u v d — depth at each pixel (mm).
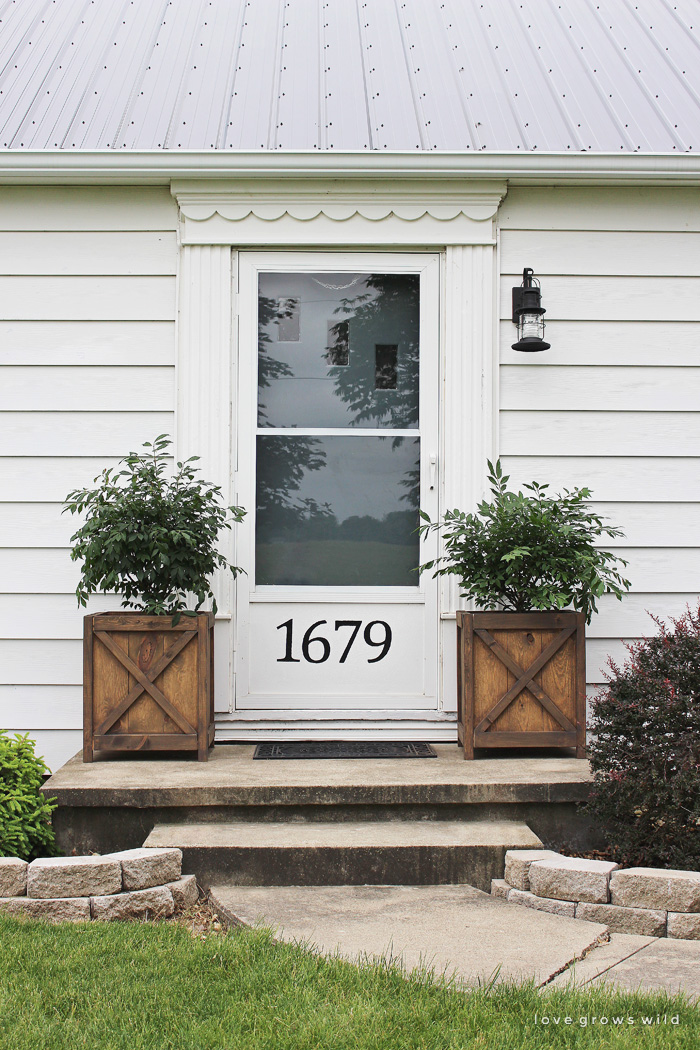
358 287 4961
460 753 4496
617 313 4930
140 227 4895
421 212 4883
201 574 4398
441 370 4922
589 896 3283
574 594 4398
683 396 4922
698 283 4957
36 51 5762
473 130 4965
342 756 4434
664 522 4891
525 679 4309
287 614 4836
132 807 3826
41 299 4859
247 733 4773
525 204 4949
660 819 3529
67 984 2740
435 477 4883
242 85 5414
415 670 4848
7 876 3301
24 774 3955
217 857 3566
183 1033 2457
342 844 3590
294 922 3160
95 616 4258
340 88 5406
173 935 3104
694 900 3156
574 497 4371
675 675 3695
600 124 5023
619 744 3717
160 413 4863
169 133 4875
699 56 5805
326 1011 2516
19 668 4781
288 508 4895
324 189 4844
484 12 6398
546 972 2779
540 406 4902
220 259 4867
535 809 3938
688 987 2736
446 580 4832
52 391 4840
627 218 4953
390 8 6488
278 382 4930
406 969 2777
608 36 6059
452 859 3592
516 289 4883
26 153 4594
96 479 4398
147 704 4281
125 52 5785
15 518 4805
